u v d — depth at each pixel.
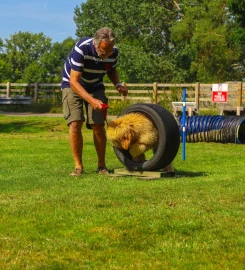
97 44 9.28
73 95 9.68
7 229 5.95
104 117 9.34
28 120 26.84
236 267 4.84
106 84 33.06
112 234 5.70
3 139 18.41
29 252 5.18
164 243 5.42
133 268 4.81
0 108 35.59
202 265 4.88
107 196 7.60
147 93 30.77
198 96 28.20
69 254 5.15
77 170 9.86
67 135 20.88
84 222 6.13
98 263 4.93
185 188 8.27
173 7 60.38
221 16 53.22
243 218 6.30
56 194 7.82
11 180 9.24
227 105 26.75
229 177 9.59
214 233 5.74
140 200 7.29
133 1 58.59
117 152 9.74
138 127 9.25
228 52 52.62
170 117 9.43
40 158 12.75
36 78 89.56
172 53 55.97
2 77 77.38
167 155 9.35
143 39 57.66
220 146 17.02
